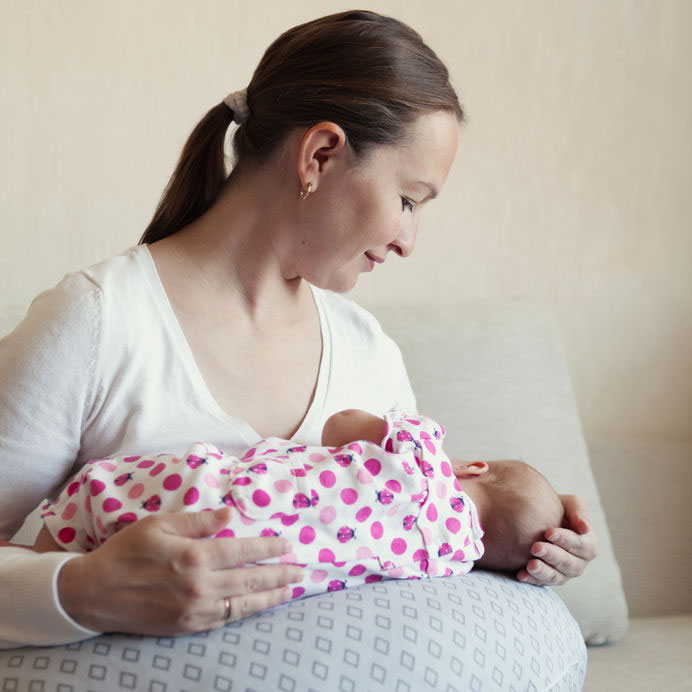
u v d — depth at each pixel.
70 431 1.10
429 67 1.18
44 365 1.07
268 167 1.19
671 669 1.57
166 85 1.96
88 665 0.92
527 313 1.99
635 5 2.24
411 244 1.24
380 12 2.09
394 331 1.86
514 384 1.86
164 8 1.95
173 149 1.98
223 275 1.22
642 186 2.28
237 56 2.01
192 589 0.90
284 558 1.01
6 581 0.93
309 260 1.21
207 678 0.91
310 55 1.16
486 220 2.21
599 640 1.75
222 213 1.23
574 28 2.21
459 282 2.20
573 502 1.34
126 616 0.92
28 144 1.88
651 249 2.29
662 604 2.01
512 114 2.20
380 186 1.15
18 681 0.92
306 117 1.15
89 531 1.01
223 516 0.93
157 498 0.99
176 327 1.16
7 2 1.84
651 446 2.20
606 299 2.28
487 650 1.04
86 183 1.93
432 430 1.21
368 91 1.12
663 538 2.07
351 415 1.20
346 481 1.07
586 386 2.29
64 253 1.93
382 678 0.95
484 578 1.18
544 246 2.24
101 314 1.10
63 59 1.89
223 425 1.15
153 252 1.21
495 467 1.34
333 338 1.35
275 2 2.02
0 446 1.06
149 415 1.12
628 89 2.25
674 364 2.32
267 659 0.93
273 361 1.25
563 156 2.23
